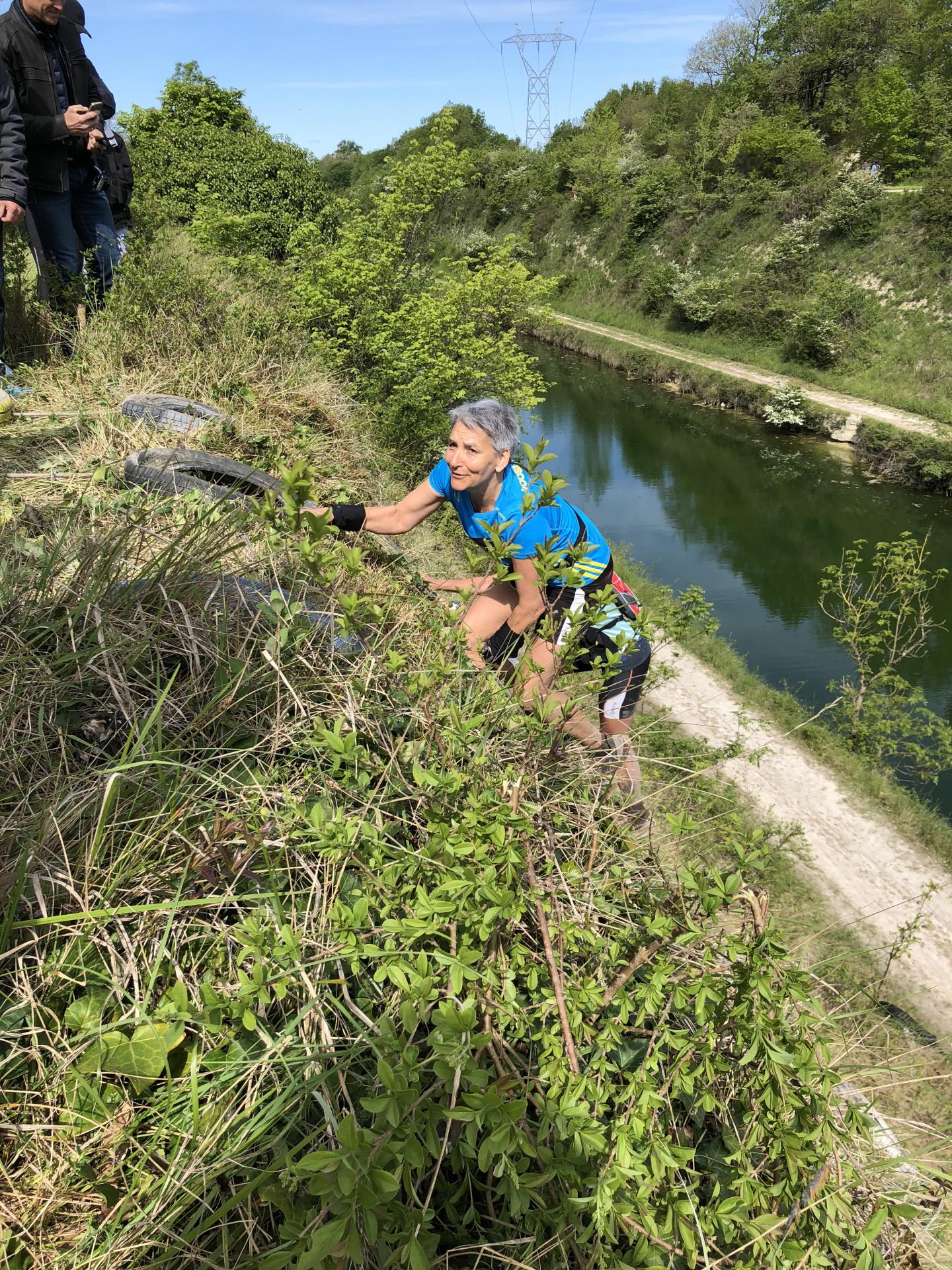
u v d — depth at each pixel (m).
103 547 2.77
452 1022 1.36
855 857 9.10
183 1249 1.46
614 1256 1.51
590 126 68.75
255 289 9.68
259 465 4.86
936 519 22.06
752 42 65.50
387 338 11.06
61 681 2.31
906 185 37.94
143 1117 1.64
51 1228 1.53
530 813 2.02
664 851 2.34
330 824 1.78
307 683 2.48
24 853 1.83
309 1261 1.15
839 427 27.98
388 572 3.78
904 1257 1.74
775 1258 1.56
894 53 52.41
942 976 7.08
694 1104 1.80
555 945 1.86
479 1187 1.60
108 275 6.74
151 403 4.80
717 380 32.62
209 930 1.89
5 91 4.88
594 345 40.25
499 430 2.98
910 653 14.20
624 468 26.23
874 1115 2.12
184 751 2.25
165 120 20.36
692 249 42.66
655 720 3.46
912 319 31.38
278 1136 1.53
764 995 1.62
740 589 18.67
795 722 11.86
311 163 20.16
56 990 1.75
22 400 4.75
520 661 2.29
